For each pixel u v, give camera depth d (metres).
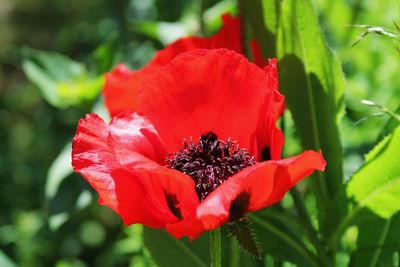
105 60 0.86
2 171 1.90
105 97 0.61
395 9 0.79
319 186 0.60
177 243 0.64
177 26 0.86
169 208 0.52
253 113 0.54
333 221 0.59
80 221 1.54
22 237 1.31
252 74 0.54
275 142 0.51
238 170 0.54
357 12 0.81
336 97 0.59
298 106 0.60
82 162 0.51
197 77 0.54
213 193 0.47
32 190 1.85
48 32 2.59
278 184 0.50
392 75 0.78
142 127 0.55
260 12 0.60
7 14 2.67
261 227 0.62
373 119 0.77
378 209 0.57
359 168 0.57
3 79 2.62
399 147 0.55
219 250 0.51
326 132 0.60
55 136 1.85
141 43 1.10
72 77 0.88
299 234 0.65
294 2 0.58
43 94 0.87
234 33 0.63
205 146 0.54
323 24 0.84
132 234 0.79
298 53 0.58
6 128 2.21
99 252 1.59
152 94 0.54
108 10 1.49
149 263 0.74
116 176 0.49
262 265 0.64
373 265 0.60
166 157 0.54
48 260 1.49
